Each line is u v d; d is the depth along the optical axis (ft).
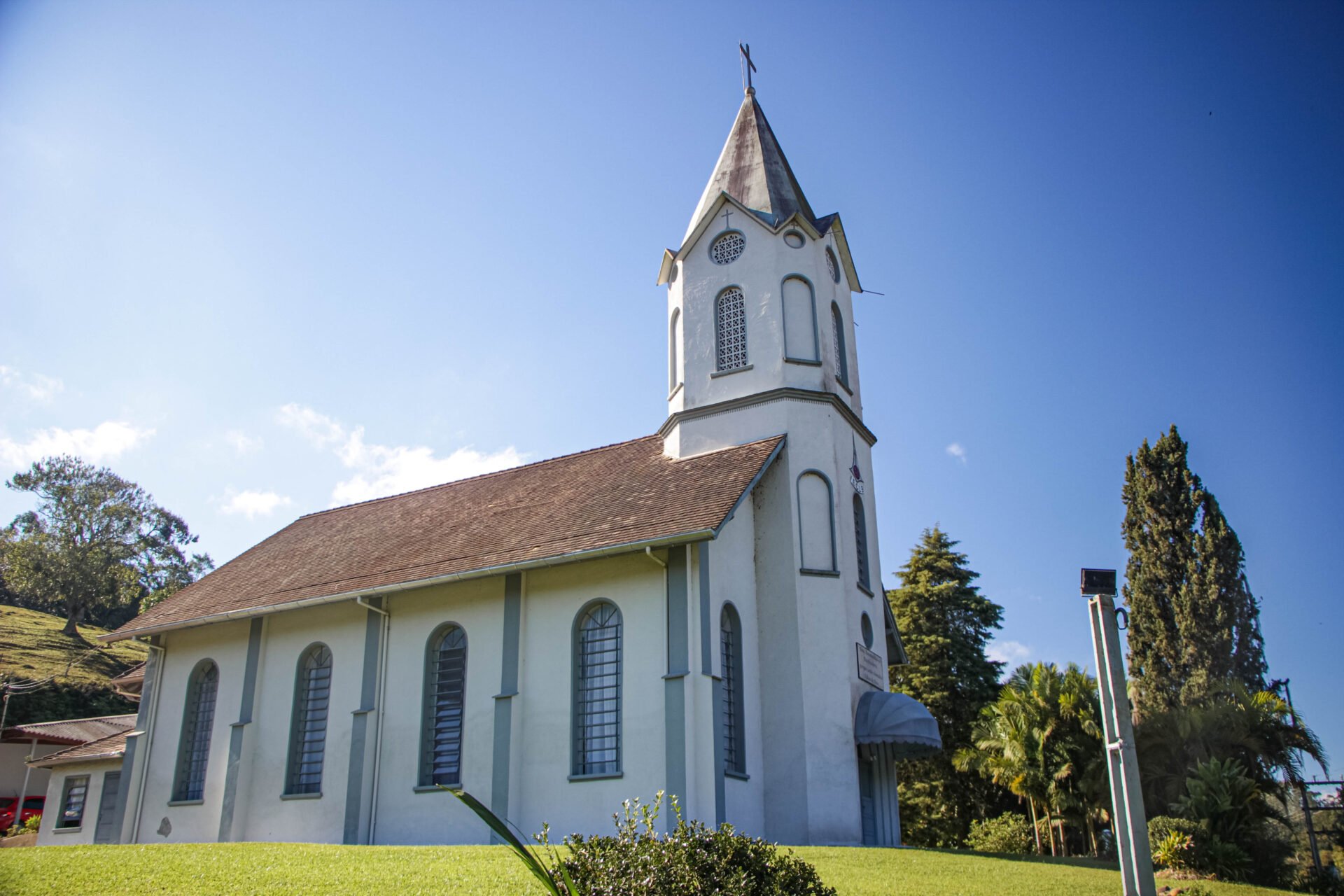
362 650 83.56
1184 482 130.62
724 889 33.63
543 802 70.79
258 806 83.97
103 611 341.41
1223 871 77.10
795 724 75.77
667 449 92.07
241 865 52.19
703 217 95.35
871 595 87.76
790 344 88.94
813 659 78.02
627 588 72.84
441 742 77.56
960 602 168.76
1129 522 133.39
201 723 92.48
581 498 87.10
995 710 125.90
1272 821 96.43
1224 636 121.29
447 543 88.07
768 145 99.71
